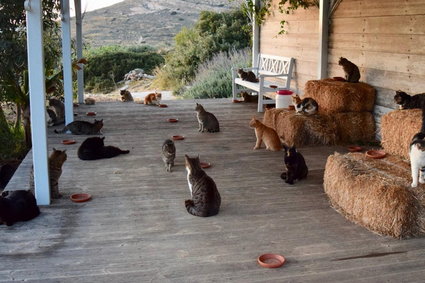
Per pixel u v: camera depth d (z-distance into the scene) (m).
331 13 7.11
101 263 2.91
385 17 5.92
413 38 5.46
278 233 3.37
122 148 5.83
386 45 5.95
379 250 3.11
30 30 3.64
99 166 5.05
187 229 3.43
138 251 3.08
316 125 5.96
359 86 6.21
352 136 6.18
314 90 6.46
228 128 7.00
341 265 2.90
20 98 7.25
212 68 14.34
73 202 3.96
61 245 3.16
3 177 5.64
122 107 8.83
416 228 3.30
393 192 3.29
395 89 5.83
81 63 8.55
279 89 8.51
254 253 3.05
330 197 4.02
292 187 4.39
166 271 2.82
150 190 4.30
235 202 3.99
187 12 25.06
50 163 3.96
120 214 3.72
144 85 16.17
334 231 3.41
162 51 18.70
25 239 3.25
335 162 3.97
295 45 8.62
